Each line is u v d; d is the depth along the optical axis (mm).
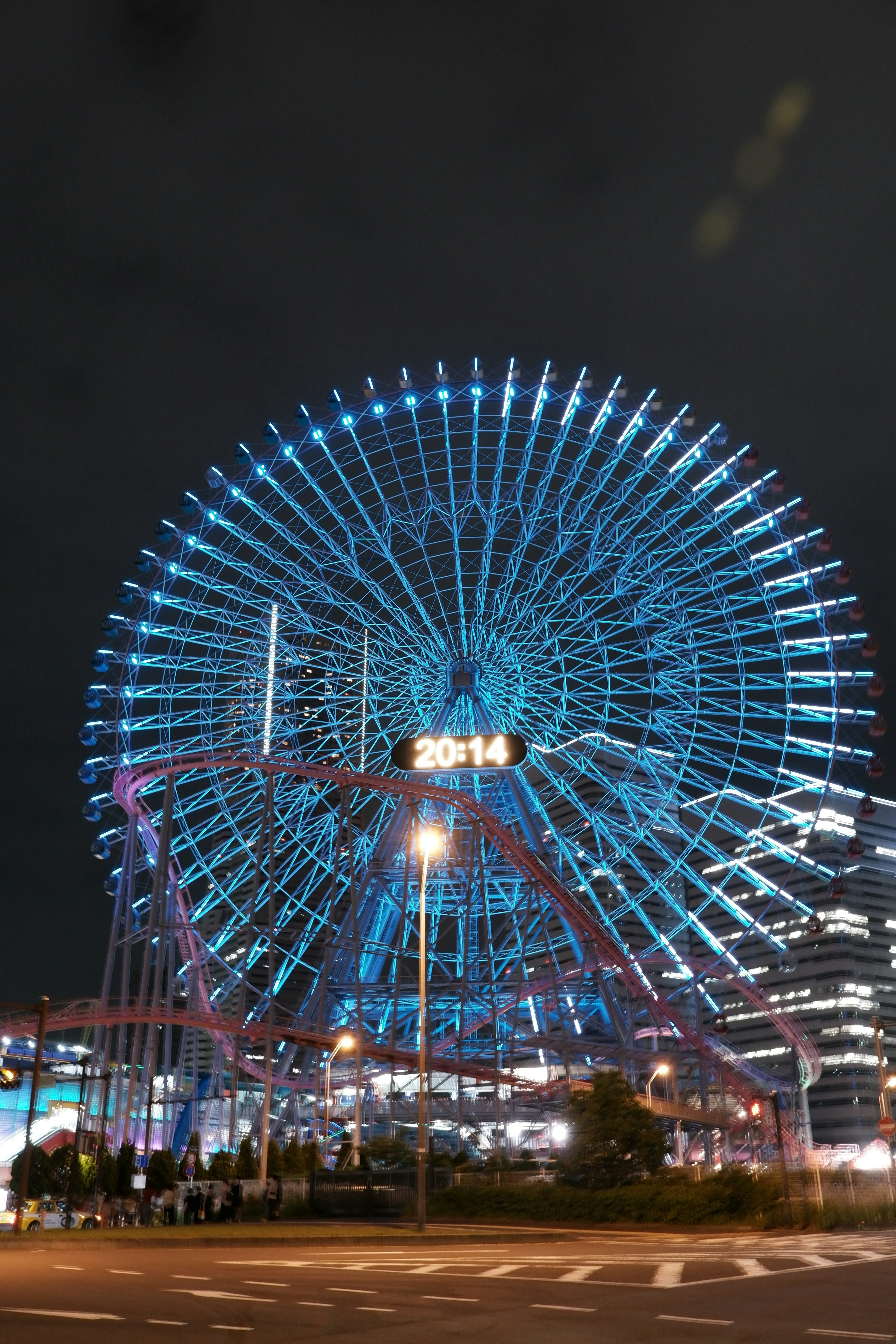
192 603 88875
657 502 88688
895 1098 180000
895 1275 23953
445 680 88250
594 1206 49531
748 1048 194750
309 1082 97875
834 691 84688
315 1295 21141
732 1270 25656
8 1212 63219
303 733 89062
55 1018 82938
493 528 89250
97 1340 15258
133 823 90812
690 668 85688
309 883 90750
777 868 186750
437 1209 54938
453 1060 90688
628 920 180500
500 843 86562
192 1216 53094
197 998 92188
